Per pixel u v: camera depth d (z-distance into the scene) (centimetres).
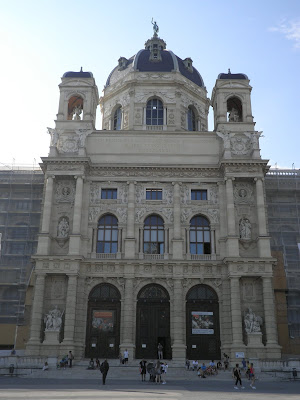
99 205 5744
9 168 7338
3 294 6172
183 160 5991
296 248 6331
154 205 5753
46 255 5238
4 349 5800
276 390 3159
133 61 7119
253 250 5488
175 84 6800
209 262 5372
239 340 4972
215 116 6506
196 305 5309
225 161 5669
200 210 5734
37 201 6644
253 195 5734
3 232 6419
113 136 6091
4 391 2761
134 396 2586
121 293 5328
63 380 3891
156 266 5397
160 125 6594
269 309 5081
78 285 5291
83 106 6288
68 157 5672
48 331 5009
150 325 5256
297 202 6625
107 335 5212
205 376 4284
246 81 6419
